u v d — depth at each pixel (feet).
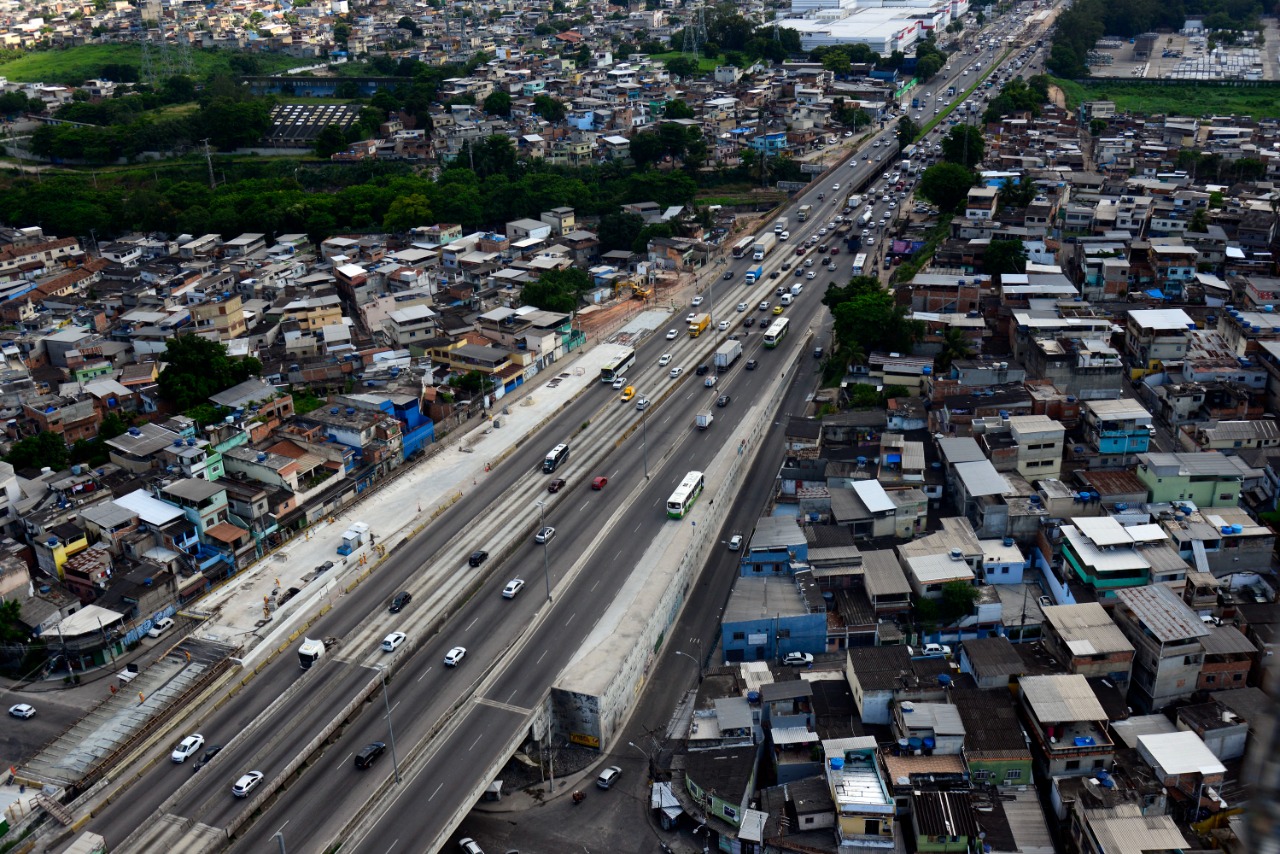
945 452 518.37
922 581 436.76
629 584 481.46
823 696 400.67
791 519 491.72
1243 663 390.21
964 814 338.95
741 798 360.48
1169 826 326.03
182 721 410.31
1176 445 545.44
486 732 395.14
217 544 504.43
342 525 541.34
